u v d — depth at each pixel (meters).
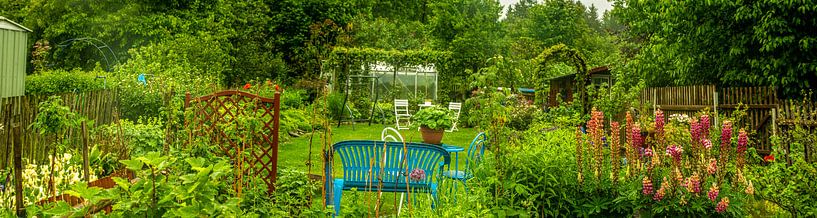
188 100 4.82
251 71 21.09
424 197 4.28
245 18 23.34
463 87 21.66
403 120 20.72
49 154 4.75
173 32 22.17
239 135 4.46
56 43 24.61
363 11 30.22
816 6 7.85
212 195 2.85
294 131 12.49
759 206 4.42
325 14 25.61
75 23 23.73
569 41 35.25
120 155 5.04
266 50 23.22
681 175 3.97
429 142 9.71
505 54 23.38
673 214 3.98
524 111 9.20
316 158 8.91
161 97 10.09
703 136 4.21
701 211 3.93
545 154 4.32
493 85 4.29
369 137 15.01
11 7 26.58
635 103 10.00
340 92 21.28
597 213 4.14
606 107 10.70
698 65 9.66
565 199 4.14
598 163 4.21
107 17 22.92
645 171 4.19
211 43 18.64
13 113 5.93
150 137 6.39
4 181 3.86
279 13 24.98
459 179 5.20
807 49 8.01
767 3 8.25
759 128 8.17
